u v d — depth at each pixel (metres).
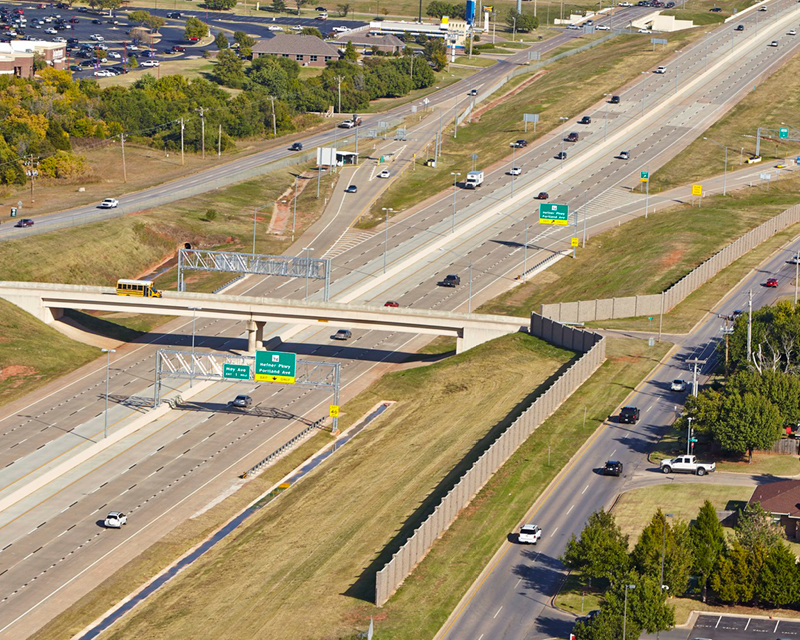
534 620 122.31
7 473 177.75
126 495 172.25
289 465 180.12
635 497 147.12
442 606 126.25
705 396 160.62
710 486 148.38
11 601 146.00
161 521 164.75
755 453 158.00
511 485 152.88
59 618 142.25
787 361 180.50
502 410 182.75
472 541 140.00
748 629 116.69
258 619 130.12
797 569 120.19
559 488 151.38
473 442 170.88
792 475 150.88
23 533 161.75
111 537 160.88
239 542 154.25
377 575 126.94
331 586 135.00
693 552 124.31
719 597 122.62
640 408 175.00
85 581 150.25
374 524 150.00
